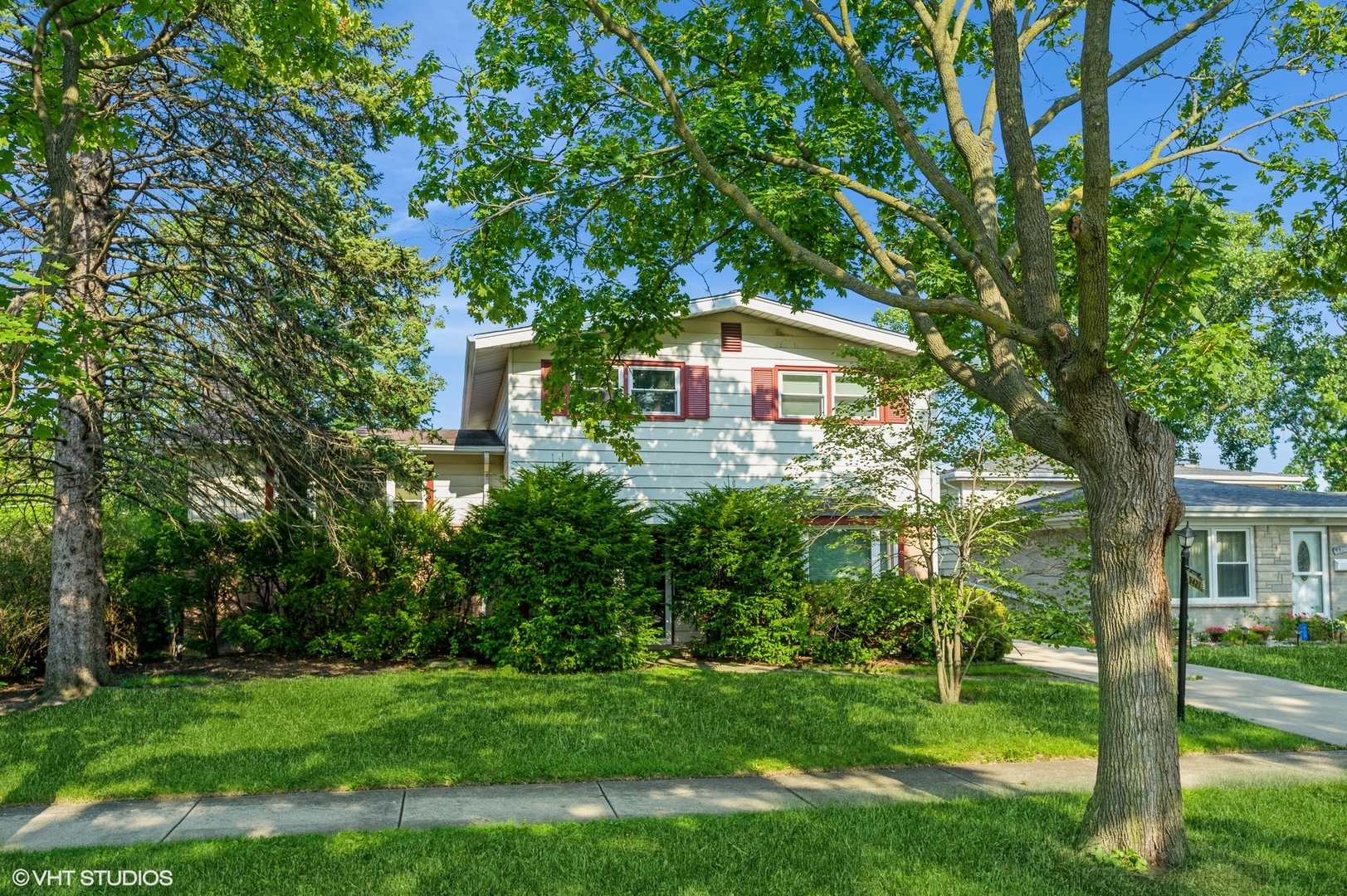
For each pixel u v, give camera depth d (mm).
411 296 14773
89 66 8242
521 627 13953
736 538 15375
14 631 13164
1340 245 8945
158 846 5918
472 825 6508
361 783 7492
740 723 9750
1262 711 11328
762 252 10023
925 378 11164
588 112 9281
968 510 11477
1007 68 6340
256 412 12805
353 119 14383
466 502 18875
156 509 12617
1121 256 6695
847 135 9312
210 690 11555
